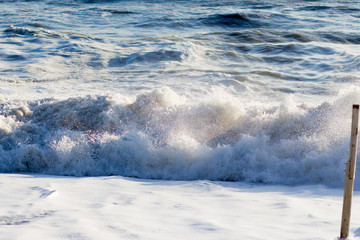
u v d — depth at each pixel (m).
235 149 12.83
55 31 42.69
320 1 67.56
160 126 14.74
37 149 13.62
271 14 52.31
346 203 5.77
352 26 45.88
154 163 13.02
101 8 64.81
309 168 11.80
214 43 37.53
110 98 16.42
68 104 16.27
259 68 29.20
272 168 12.14
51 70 28.58
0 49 34.44
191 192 10.15
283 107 14.13
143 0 77.12
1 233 5.84
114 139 13.70
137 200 8.68
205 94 22.27
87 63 30.55
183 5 68.50
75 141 14.12
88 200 8.55
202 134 14.24
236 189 10.70
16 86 24.14
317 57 31.91
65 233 5.89
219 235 6.09
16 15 59.25
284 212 7.76
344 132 12.70
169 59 31.42
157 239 5.83
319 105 14.18
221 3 69.38
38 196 8.70
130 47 35.34
